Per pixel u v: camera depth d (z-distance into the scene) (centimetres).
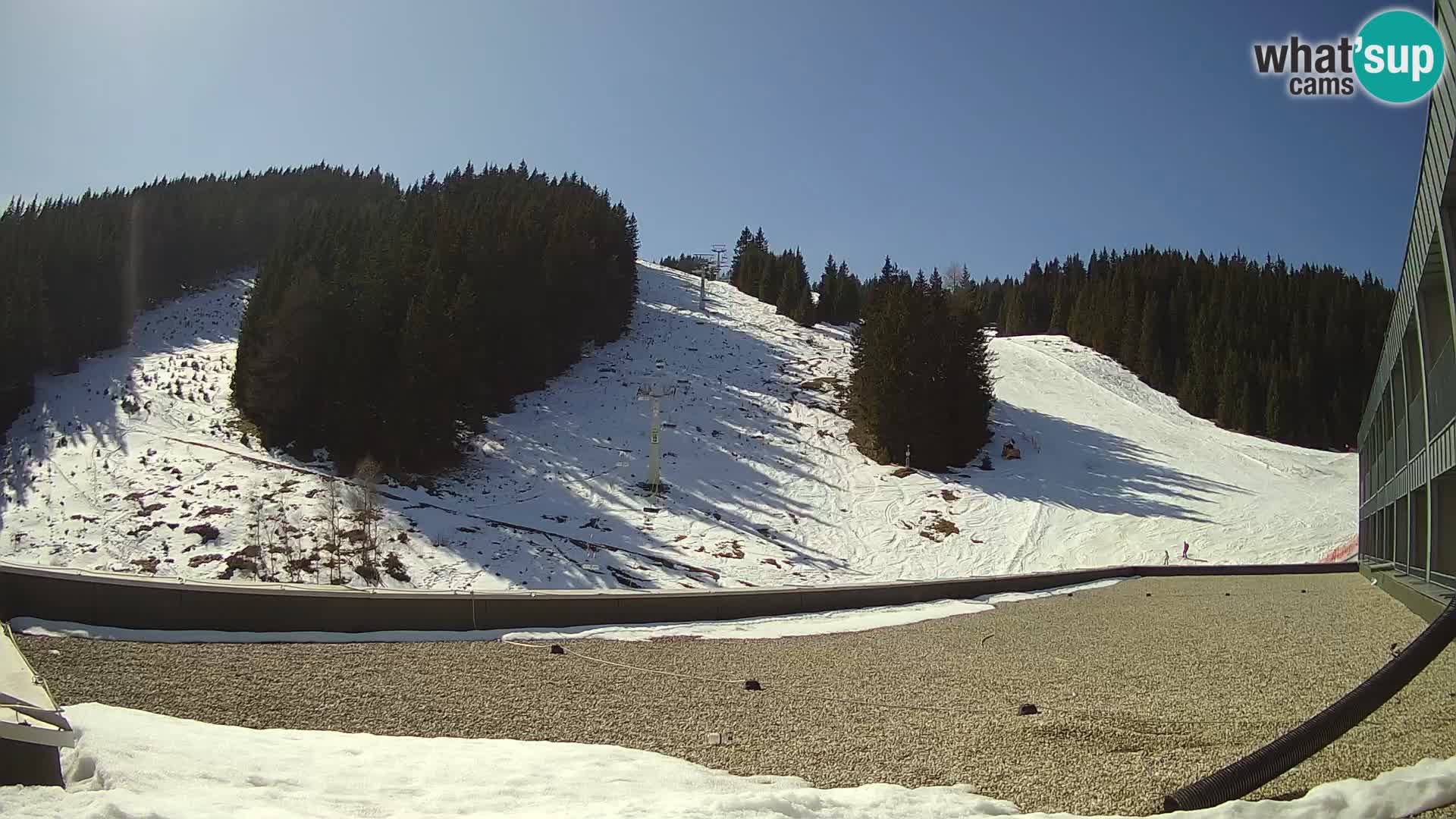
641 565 3316
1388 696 706
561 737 858
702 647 1427
